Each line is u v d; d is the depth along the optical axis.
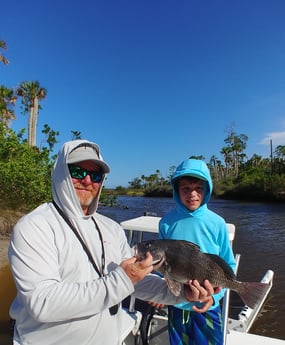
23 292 1.54
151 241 2.14
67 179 1.76
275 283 9.58
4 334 5.36
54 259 1.63
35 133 30.83
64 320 1.57
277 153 59.47
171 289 1.99
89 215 1.90
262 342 3.29
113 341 1.81
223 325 2.74
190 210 3.05
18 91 30.56
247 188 55.66
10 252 1.62
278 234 18.62
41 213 1.73
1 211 14.13
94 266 1.76
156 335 3.27
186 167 3.03
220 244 2.96
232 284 2.22
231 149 82.12
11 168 14.89
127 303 3.82
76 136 34.47
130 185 114.31
